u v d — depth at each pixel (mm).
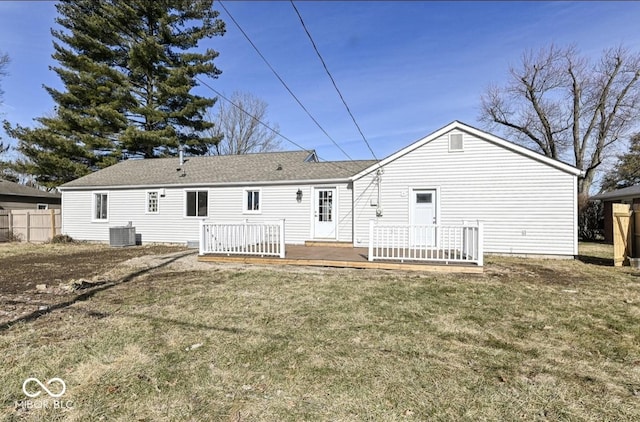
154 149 21891
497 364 3221
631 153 22875
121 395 2678
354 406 2533
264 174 14180
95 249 13047
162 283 6570
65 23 19375
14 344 3613
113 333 3943
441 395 2676
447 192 10875
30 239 16250
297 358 3332
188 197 14477
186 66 21188
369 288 6156
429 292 5895
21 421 2350
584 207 17359
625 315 4711
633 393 2727
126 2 19625
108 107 18750
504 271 7852
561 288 6254
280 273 7551
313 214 13070
